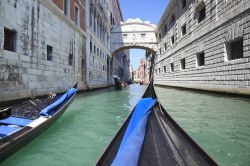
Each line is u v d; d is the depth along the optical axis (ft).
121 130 11.41
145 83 158.61
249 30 32.73
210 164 7.45
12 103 27.17
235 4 36.47
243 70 34.24
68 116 26.17
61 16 43.57
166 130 11.59
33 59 32.65
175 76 74.38
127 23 112.78
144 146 9.25
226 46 39.86
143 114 13.34
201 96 42.83
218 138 16.20
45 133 18.74
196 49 53.98
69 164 12.80
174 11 75.31
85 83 61.52
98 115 26.91
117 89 84.28
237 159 12.59
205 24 48.26
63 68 44.91
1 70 25.25
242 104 29.78
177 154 8.56
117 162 7.02
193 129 18.51
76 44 53.52
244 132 17.52
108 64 106.42
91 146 15.74
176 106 30.73
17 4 28.66
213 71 44.57
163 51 95.66
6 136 12.82
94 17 75.97
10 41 28.40
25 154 14.19
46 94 36.88
